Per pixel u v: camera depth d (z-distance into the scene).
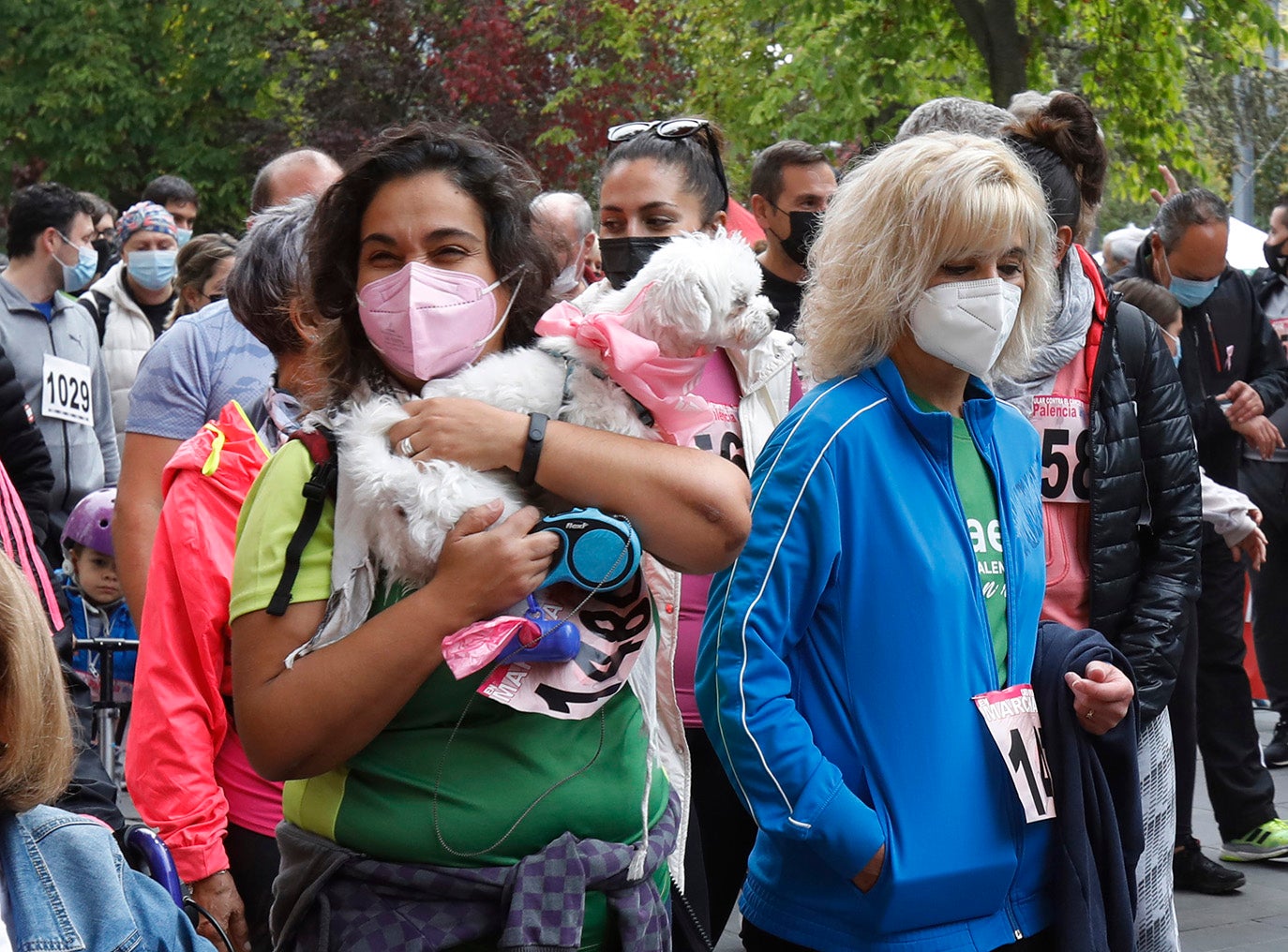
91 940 1.91
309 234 2.20
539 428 1.97
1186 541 3.45
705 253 2.04
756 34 16.14
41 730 1.91
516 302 2.21
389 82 23.06
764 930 2.58
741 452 3.34
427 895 1.97
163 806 2.88
